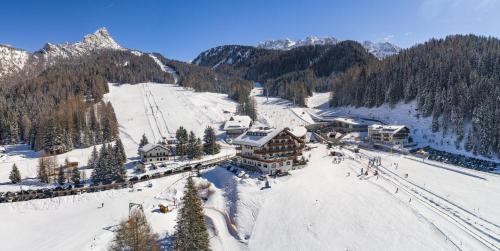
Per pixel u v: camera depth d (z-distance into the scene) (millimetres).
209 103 199125
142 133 142625
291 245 50031
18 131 138750
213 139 112250
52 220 65938
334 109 195250
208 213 62531
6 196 78750
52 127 116938
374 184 72500
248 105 172375
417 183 73875
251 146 86000
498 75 133125
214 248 50938
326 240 50406
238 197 65688
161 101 195250
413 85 154875
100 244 52031
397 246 47781
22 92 180750
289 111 188000
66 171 95125
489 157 97688
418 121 136125
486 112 102938
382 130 121000
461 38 195875
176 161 103062
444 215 56812
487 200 63656
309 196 64938
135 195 75688
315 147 118062
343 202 61969
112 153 88812
